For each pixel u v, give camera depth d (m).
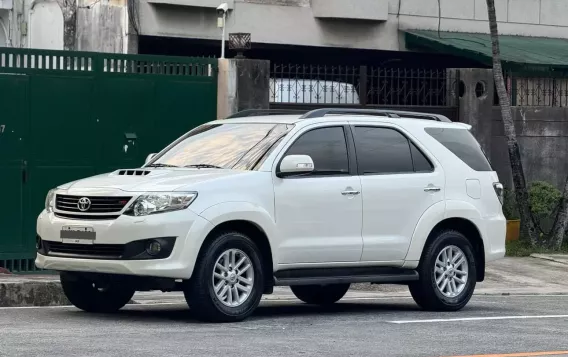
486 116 21.39
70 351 9.46
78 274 11.92
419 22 26.08
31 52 16.33
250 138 12.75
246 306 11.88
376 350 10.04
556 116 23.28
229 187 11.77
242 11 23.98
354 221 12.77
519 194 21.47
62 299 14.31
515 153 21.28
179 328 11.21
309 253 12.39
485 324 12.25
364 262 12.91
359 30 25.36
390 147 13.36
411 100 20.78
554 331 11.80
